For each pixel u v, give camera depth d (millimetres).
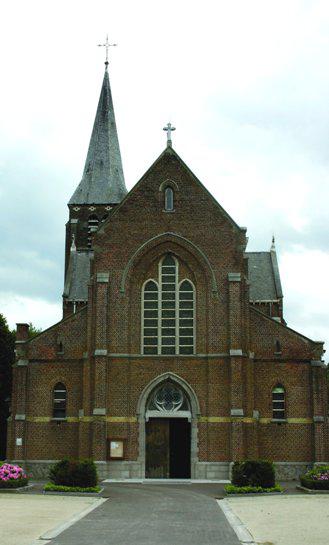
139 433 46688
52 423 48125
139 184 49781
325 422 47594
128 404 46906
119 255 48750
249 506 31109
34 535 22172
